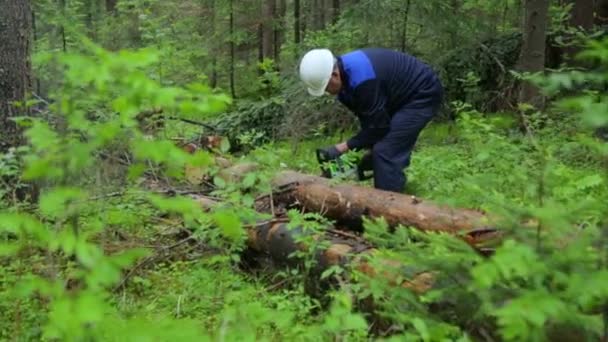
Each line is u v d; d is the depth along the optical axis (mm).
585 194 3516
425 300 2361
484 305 2090
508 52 11055
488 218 2791
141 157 1804
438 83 5688
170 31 10039
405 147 5562
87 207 3555
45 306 3494
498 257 1856
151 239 4930
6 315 3428
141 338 1701
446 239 2383
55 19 8836
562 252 1970
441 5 11055
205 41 17156
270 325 2992
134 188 4621
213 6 17719
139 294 4070
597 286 1786
